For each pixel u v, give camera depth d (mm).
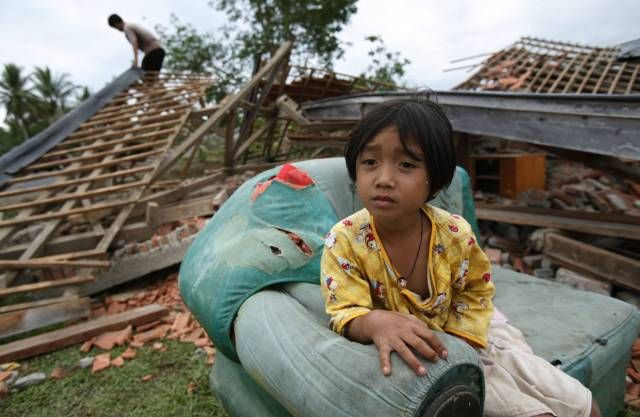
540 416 1279
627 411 2352
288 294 1723
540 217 4504
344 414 1060
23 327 3645
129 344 3326
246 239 1896
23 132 32344
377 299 1423
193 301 1894
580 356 1842
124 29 8820
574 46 6871
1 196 4930
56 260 4246
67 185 5094
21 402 2686
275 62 7898
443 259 1333
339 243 1350
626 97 3012
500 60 7062
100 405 2604
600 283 3666
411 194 1150
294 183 2170
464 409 1101
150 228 5102
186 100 6906
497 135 4188
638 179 4012
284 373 1255
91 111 6871
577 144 3445
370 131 1159
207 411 2477
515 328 1871
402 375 1035
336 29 19266
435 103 1237
